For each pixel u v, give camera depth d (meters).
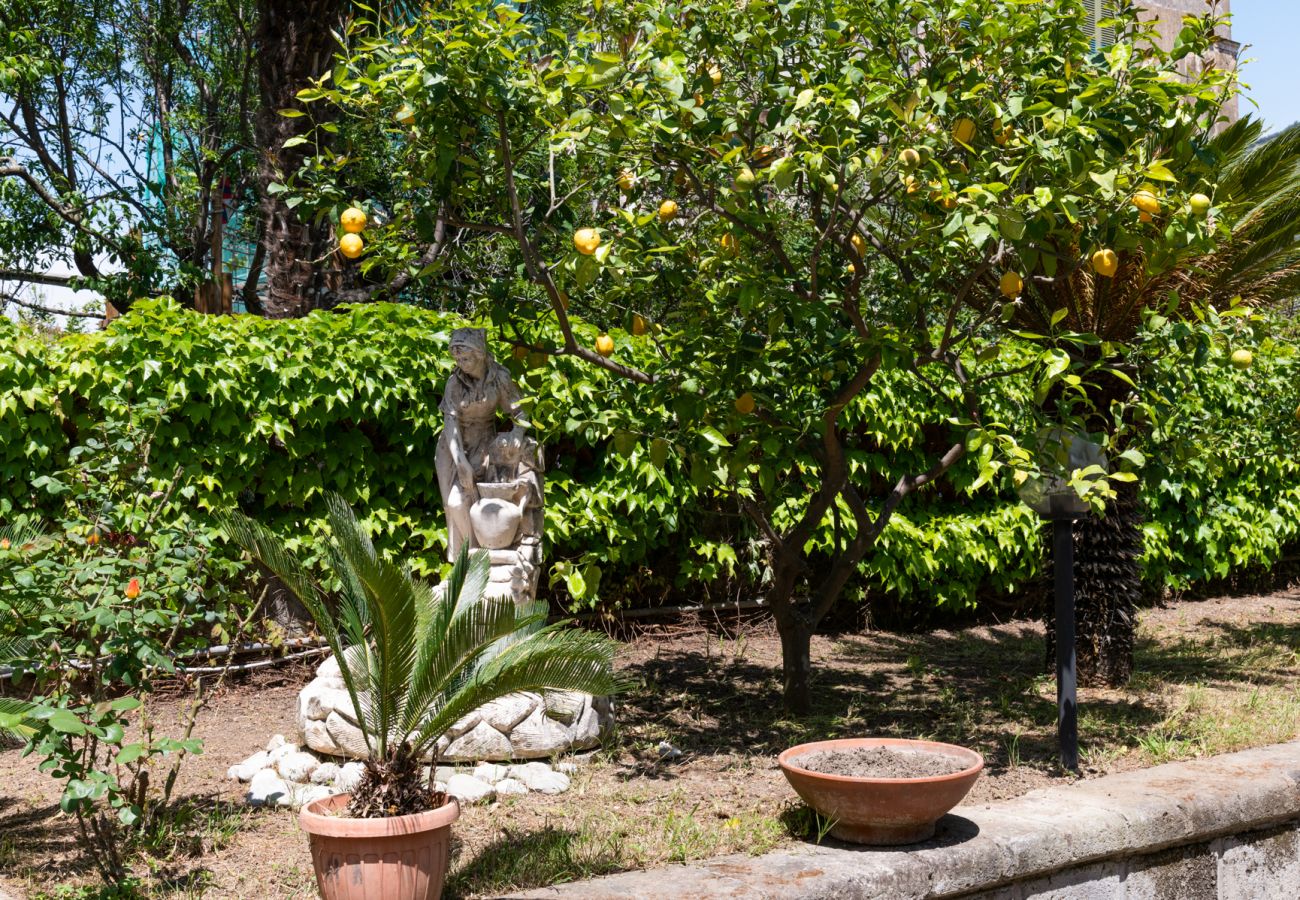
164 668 4.12
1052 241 6.45
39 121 15.75
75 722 3.56
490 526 5.60
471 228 5.68
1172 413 6.61
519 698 5.36
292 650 7.30
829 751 4.67
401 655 3.83
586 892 3.76
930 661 8.33
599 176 5.70
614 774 5.28
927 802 4.11
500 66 4.86
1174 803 4.82
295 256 9.30
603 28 5.30
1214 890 5.05
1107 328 6.99
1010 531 9.83
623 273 5.09
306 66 8.70
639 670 7.67
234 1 14.11
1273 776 5.26
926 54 5.31
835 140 4.85
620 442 5.59
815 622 6.54
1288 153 6.98
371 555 3.75
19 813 4.79
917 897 3.98
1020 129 4.89
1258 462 11.43
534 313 5.71
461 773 5.16
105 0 14.82
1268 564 11.78
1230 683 7.48
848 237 5.31
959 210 4.27
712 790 5.02
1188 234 4.73
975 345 6.60
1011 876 4.27
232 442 6.88
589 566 6.42
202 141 15.13
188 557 4.46
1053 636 7.80
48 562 4.02
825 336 5.90
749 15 5.34
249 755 5.67
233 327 6.93
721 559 8.73
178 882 3.95
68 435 6.69
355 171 7.25
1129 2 5.41
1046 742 5.86
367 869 3.49
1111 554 7.31
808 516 6.29
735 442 6.84
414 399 7.35
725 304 5.75
